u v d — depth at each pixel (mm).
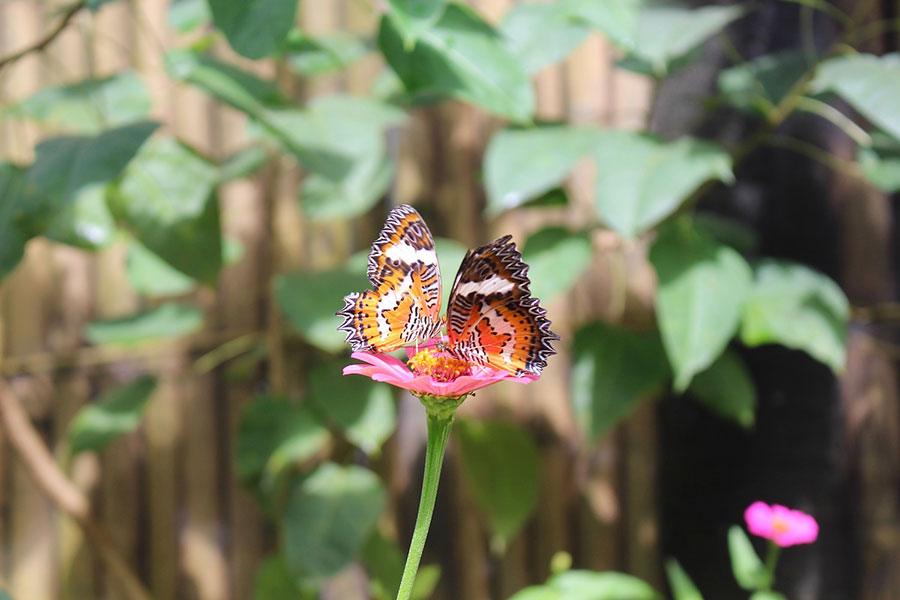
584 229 1356
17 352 1572
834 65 1313
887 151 1356
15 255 1263
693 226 1346
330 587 1618
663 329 1299
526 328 1109
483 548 1593
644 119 1494
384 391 1360
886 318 1443
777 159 1471
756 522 1275
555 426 1585
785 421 1443
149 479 1601
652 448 1568
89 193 1309
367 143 1321
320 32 1573
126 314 1581
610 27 1295
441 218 1600
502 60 1248
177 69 1299
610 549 1577
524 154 1315
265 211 1598
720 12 1344
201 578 1601
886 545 1459
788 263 1367
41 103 1338
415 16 1182
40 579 1590
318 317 1340
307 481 1363
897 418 1501
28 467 1447
